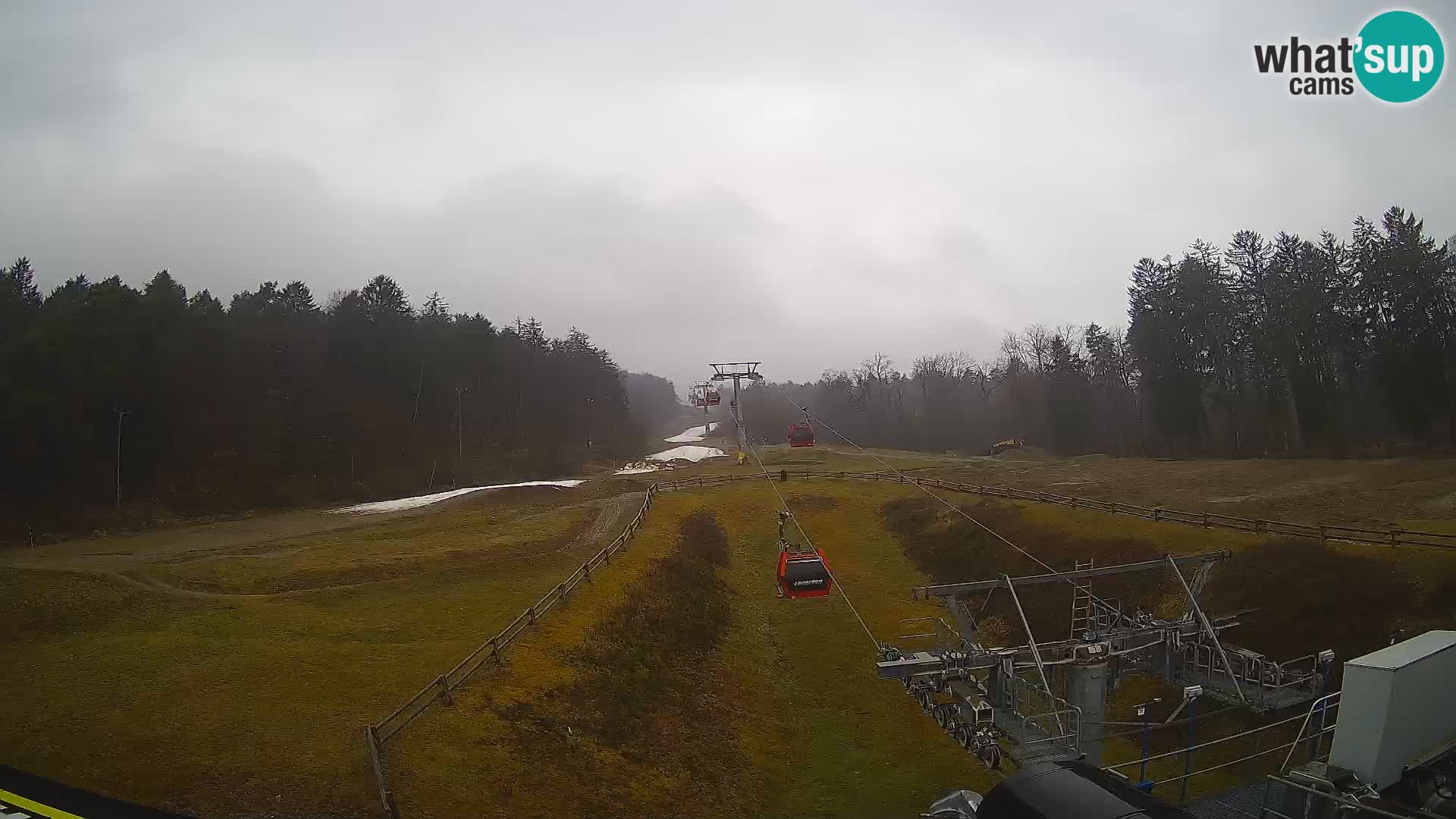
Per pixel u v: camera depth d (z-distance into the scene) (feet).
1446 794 39.63
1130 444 343.67
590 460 382.01
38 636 86.63
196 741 63.57
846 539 175.73
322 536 154.81
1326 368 252.83
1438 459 179.63
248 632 90.43
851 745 91.81
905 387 539.70
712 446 525.34
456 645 89.56
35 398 184.14
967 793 51.11
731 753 84.64
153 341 221.05
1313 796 39.17
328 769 60.18
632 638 102.37
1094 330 362.33
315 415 266.36
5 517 170.30
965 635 88.84
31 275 284.20
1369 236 235.20
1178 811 36.94
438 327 386.11
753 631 125.59
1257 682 74.43
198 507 206.18
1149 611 105.60
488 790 61.41
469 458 313.73
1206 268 280.10
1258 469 193.67
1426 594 83.61
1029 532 141.90
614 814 64.64
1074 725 70.69
